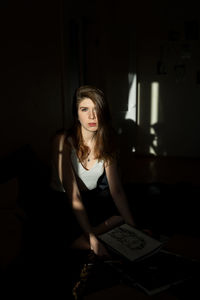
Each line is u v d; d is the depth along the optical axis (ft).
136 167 13.46
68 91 9.04
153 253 3.96
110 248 4.10
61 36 8.28
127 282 3.55
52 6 7.71
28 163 5.63
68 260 4.32
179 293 3.36
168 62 14.08
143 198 7.34
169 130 14.82
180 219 6.42
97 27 11.29
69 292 3.71
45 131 7.89
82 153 5.56
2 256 4.03
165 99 14.51
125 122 12.75
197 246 4.24
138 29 14.05
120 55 12.16
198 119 14.35
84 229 4.83
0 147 6.29
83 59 10.75
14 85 6.50
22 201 4.90
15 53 6.44
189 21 13.44
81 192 5.98
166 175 12.23
